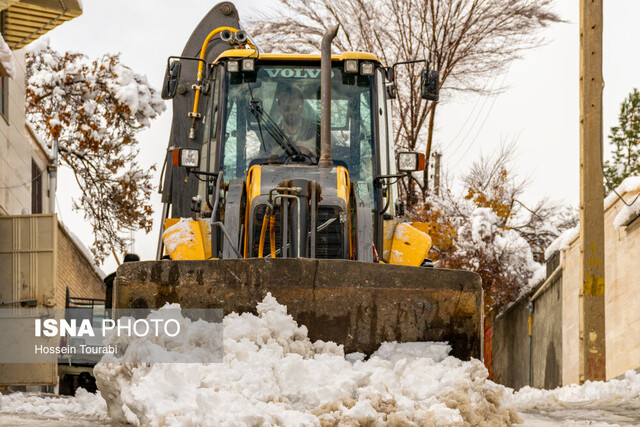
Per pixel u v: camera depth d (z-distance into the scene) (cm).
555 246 2089
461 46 2811
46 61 2681
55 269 1474
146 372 699
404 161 964
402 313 764
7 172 1845
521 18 2756
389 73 1016
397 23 2816
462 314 770
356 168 973
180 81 1241
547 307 2130
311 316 756
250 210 851
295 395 668
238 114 984
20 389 1756
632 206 1488
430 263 970
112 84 2645
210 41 1255
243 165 970
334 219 865
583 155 1401
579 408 1035
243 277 759
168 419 628
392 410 653
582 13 1416
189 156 948
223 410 630
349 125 984
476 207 2608
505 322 2714
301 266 757
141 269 769
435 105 2814
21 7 1588
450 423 644
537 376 2261
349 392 668
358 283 759
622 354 1566
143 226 2739
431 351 751
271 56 991
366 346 757
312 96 991
